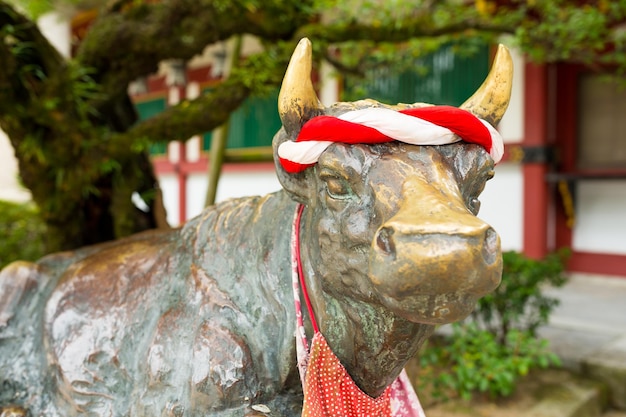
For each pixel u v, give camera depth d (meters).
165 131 2.23
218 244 1.34
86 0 2.69
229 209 1.40
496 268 0.83
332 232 1.01
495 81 1.11
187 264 1.37
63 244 2.58
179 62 3.81
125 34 2.37
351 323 1.10
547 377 3.27
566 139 6.48
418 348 1.13
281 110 1.06
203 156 8.87
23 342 1.54
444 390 3.09
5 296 1.59
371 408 1.18
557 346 3.63
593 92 6.34
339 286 1.03
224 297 1.25
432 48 3.87
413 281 0.81
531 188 6.17
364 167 0.97
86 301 1.45
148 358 1.26
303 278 1.16
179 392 1.20
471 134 0.99
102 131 2.38
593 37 3.31
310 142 1.00
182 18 2.40
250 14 2.54
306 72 1.05
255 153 7.91
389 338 1.07
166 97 9.08
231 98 2.26
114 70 2.51
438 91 6.28
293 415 1.20
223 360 1.16
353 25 2.78
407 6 3.08
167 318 1.29
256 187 8.18
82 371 1.35
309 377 1.11
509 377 2.72
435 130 0.95
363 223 0.95
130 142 2.23
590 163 6.40
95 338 1.37
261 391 1.18
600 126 6.33
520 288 3.16
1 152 4.73
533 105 6.09
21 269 1.63
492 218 6.50
